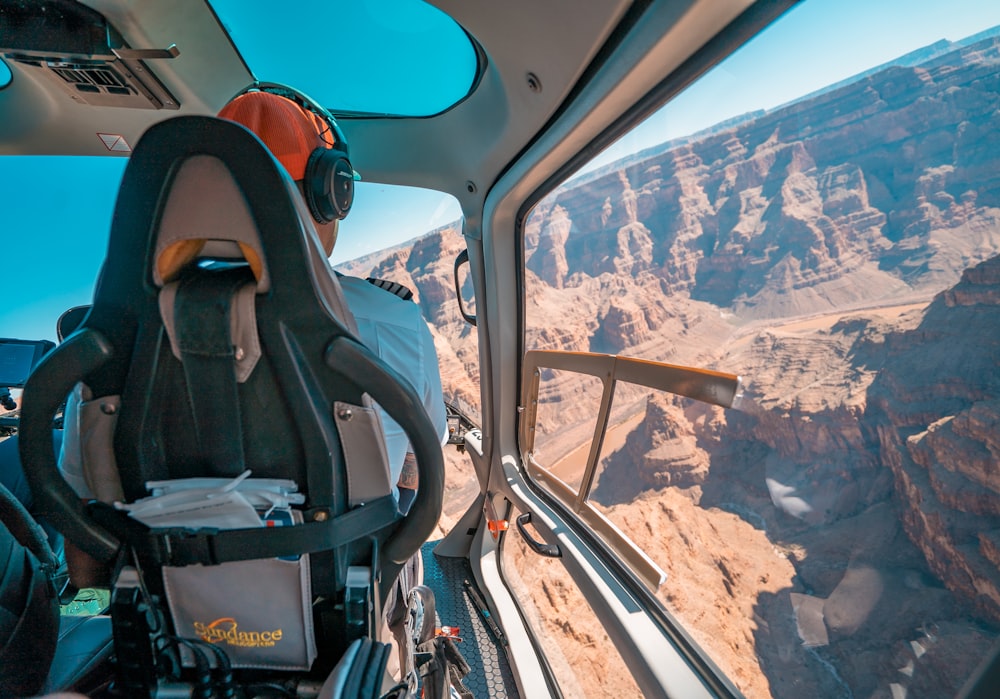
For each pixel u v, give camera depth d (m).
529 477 1.67
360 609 0.50
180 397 0.44
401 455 0.60
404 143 1.44
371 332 0.57
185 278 0.43
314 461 0.45
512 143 1.14
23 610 0.56
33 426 0.44
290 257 0.41
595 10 0.66
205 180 0.41
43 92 1.32
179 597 0.49
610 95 0.78
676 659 0.91
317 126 0.63
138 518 0.45
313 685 0.53
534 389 1.60
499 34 0.84
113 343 0.43
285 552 0.45
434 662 0.82
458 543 2.04
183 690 0.53
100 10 1.03
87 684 0.68
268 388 0.44
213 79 1.34
